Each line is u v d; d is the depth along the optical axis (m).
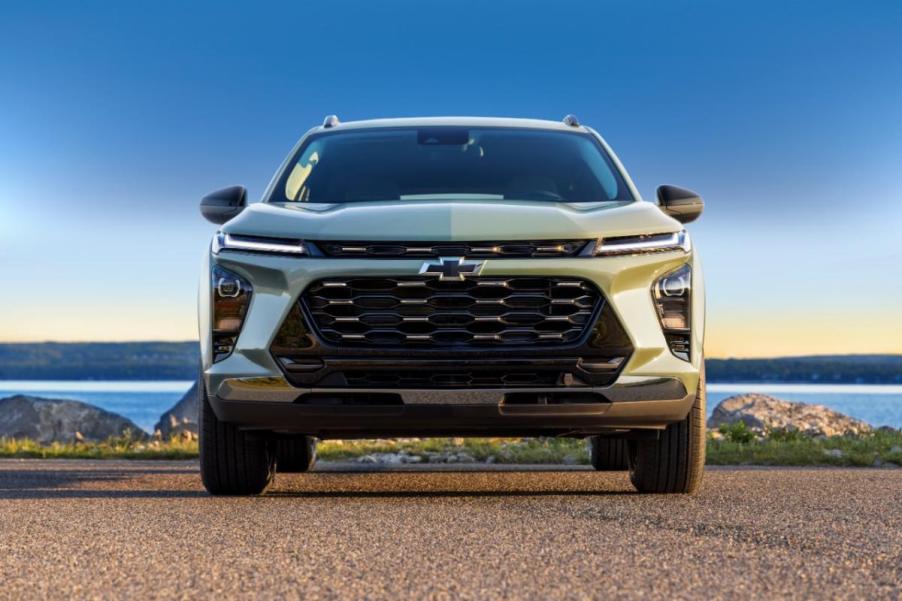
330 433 4.46
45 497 4.51
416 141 5.62
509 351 4.13
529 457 9.34
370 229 4.24
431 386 4.16
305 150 5.62
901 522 3.35
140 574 2.45
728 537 2.98
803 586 2.27
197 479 6.17
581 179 5.27
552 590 2.23
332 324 4.17
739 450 9.44
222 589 2.27
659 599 2.14
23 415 16.08
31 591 2.27
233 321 4.28
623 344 4.18
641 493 4.73
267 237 4.30
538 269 4.15
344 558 2.65
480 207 4.41
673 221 4.52
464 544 2.86
